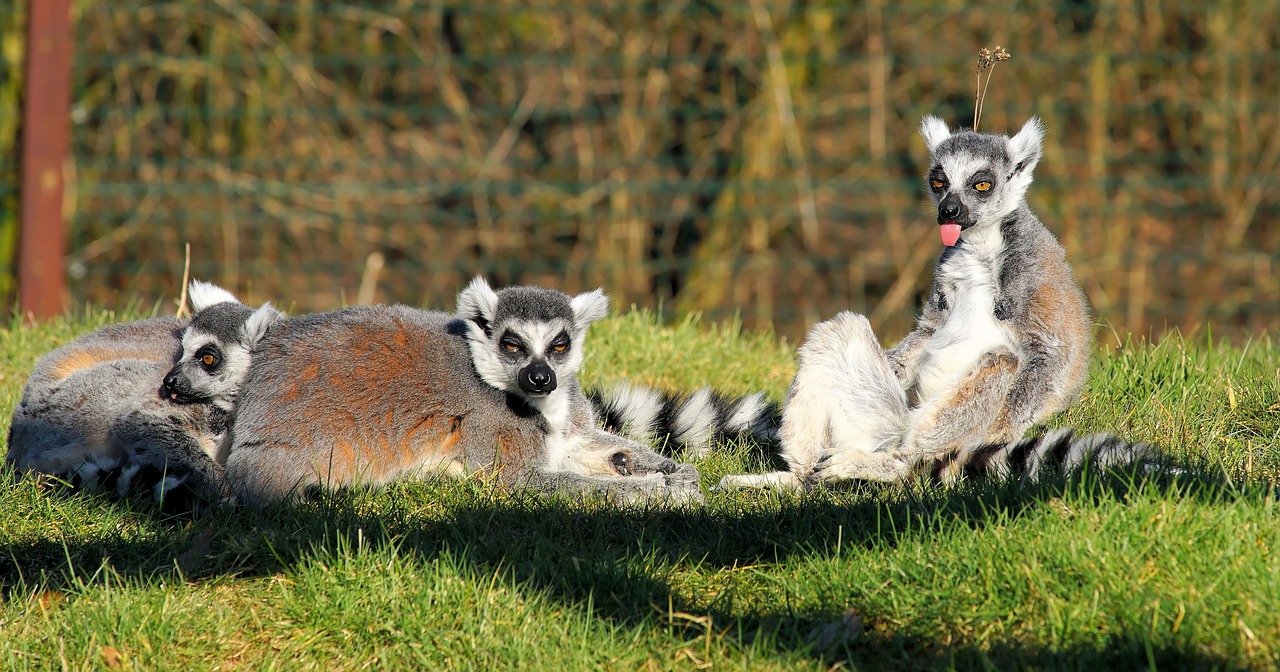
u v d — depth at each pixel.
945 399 9.25
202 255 22.56
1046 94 23.31
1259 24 23.14
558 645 6.75
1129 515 7.03
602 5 22.89
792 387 9.66
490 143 24.73
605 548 7.79
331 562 7.43
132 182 22.20
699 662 6.57
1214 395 10.21
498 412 9.30
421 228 23.69
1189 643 6.11
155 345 9.82
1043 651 6.30
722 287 23.39
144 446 8.83
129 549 7.87
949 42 23.45
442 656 6.77
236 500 8.69
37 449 9.23
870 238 24.66
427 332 9.38
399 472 9.06
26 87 15.10
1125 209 22.84
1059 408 9.49
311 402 8.83
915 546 7.21
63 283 15.43
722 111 22.91
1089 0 23.11
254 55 22.22
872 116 23.11
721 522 8.17
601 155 23.61
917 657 6.50
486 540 7.79
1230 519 6.93
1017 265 9.41
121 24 21.78
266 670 6.71
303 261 23.30
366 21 23.17
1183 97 23.31
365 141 22.83
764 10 22.41
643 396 10.93
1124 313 23.50
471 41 24.14
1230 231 23.36
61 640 6.87
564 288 23.69
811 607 6.99
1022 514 7.29
